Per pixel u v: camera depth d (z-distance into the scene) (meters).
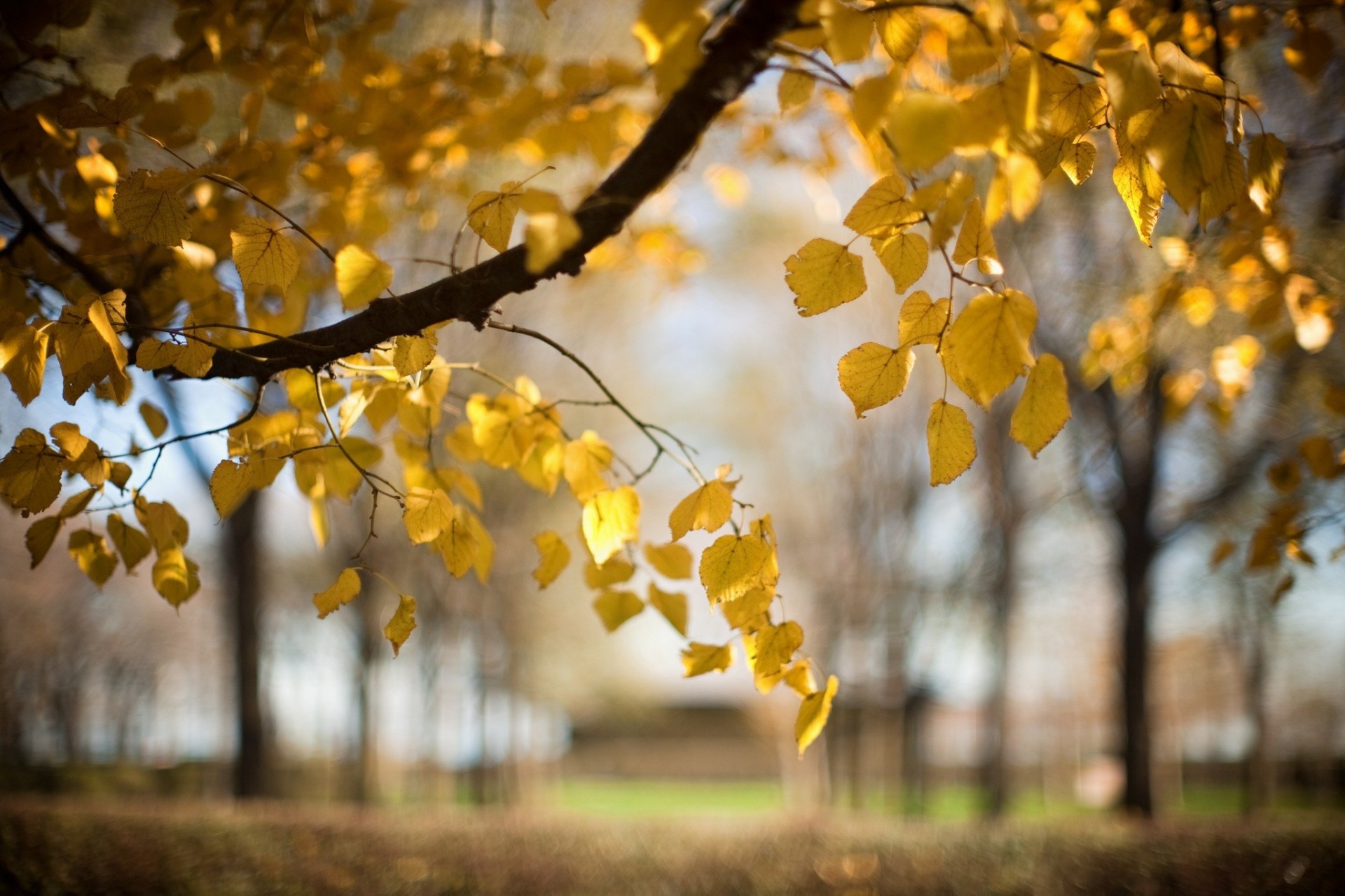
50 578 23.52
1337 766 24.69
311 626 24.06
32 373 1.51
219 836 6.35
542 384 12.69
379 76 2.48
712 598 1.63
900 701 16.92
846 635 16.91
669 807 23.16
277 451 1.84
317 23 2.31
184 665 33.28
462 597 15.92
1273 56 4.72
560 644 17.78
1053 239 8.22
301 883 5.97
